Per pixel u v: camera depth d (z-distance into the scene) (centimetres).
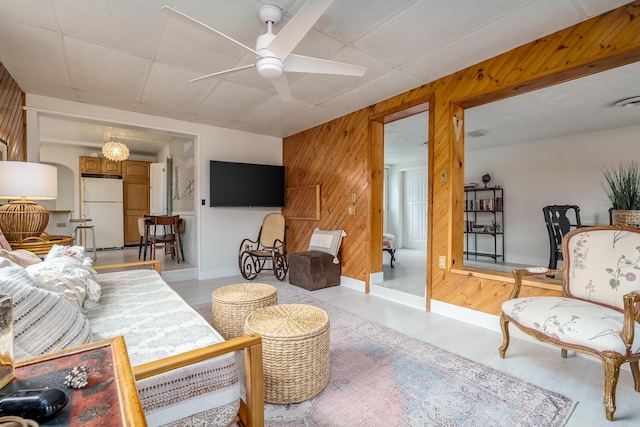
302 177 489
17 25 210
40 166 244
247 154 498
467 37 225
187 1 187
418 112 347
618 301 176
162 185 655
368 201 379
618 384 178
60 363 68
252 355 114
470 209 618
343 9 194
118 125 396
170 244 527
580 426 145
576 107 367
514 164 569
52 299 103
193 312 160
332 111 397
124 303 174
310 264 385
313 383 167
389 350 221
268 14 194
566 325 166
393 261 551
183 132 437
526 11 195
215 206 451
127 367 66
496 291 257
